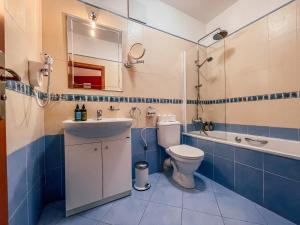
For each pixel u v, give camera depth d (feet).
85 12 5.36
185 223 3.92
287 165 3.97
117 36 6.00
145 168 5.65
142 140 6.67
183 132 7.88
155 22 7.07
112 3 5.90
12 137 2.58
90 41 5.47
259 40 6.41
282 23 5.68
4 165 1.98
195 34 8.48
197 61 8.43
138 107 6.55
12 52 2.67
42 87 4.57
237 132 7.29
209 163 6.38
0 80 1.95
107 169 4.73
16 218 2.71
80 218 4.12
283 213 4.04
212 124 8.49
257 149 4.65
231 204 4.66
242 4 7.13
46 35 4.75
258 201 4.62
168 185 5.87
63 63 5.01
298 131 5.28
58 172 4.93
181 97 7.91
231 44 7.54
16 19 2.85
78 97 5.24
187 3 7.46
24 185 3.09
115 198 4.93
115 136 4.87
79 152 4.27
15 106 2.70
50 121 4.82
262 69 6.32
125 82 6.21
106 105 5.76
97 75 5.60
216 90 8.32
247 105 6.88
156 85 7.07
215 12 8.13
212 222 3.93
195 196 5.11
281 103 5.73
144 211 4.39
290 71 5.48
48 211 4.40
